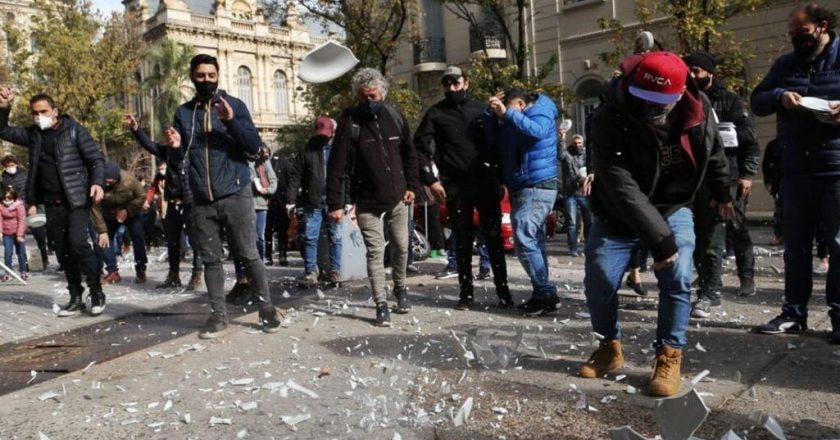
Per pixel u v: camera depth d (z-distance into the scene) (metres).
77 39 28.19
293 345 4.30
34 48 30.02
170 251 7.64
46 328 5.41
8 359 4.41
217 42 52.41
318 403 3.17
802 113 3.85
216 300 4.80
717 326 4.28
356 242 7.24
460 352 3.85
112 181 7.94
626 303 5.10
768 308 4.77
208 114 4.65
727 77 11.82
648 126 2.91
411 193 5.09
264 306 4.73
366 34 14.41
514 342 4.11
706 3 11.65
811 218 3.94
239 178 4.71
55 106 5.73
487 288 6.32
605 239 3.29
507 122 4.81
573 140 9.59
